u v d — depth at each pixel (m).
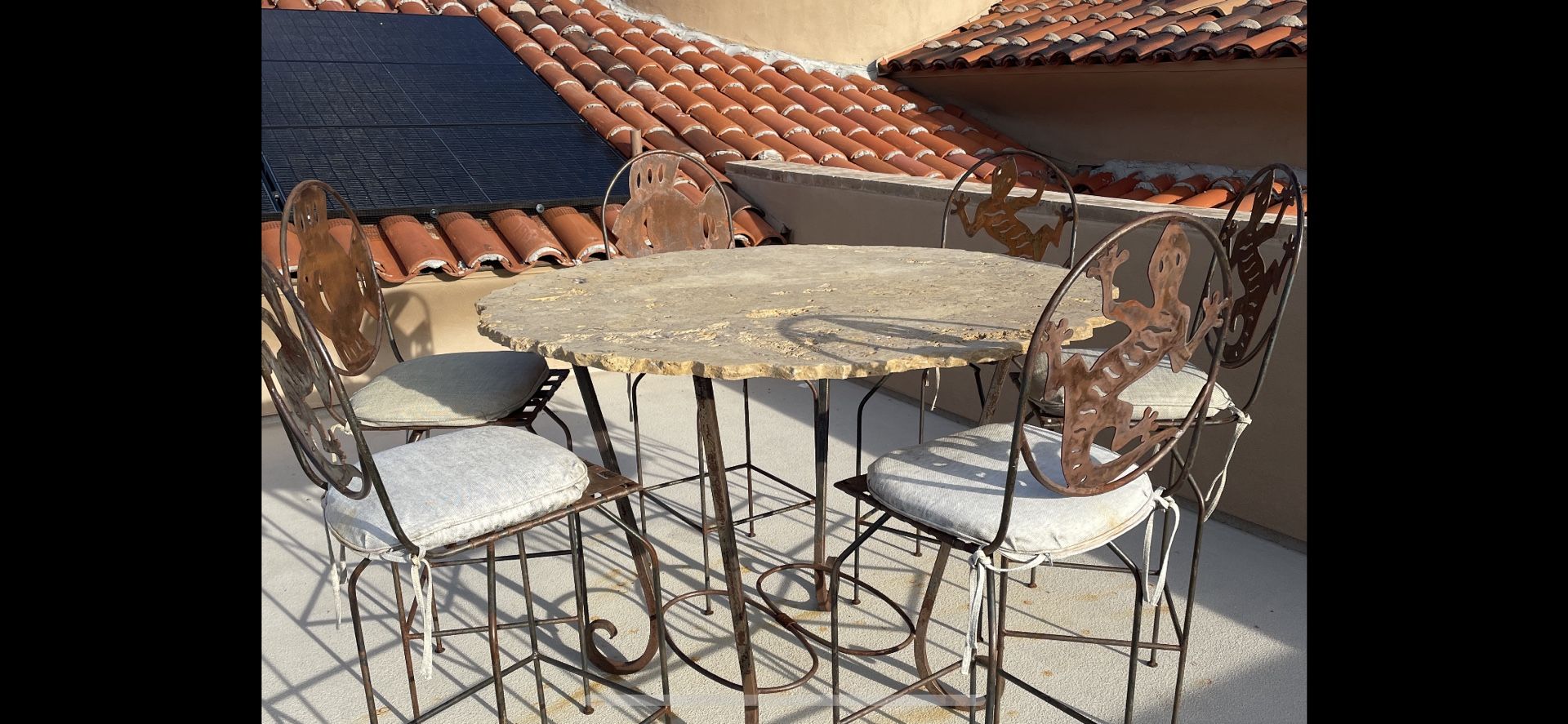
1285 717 2.45
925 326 2.29
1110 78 6.46
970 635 1.97
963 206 3.82
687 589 3.17
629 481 2.32
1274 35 5.41
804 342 2.17
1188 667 2.67
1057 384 1.74
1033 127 7.56
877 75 8.26
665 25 8.17
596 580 3.22
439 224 4.78
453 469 2.16
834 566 2.22
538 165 5.36
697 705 2.58
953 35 8.26
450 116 5.82
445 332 4.70
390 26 7.09
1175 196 6.13
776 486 3.91
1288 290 2.40
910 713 2.53
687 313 2.48
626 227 3.70
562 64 7.09
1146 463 2.01
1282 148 6.02
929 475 2.14
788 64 7.98
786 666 2.75
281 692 2.62
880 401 4.92
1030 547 1.92
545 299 2.67
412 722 2.29
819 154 6.27
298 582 3.19
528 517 2.12
